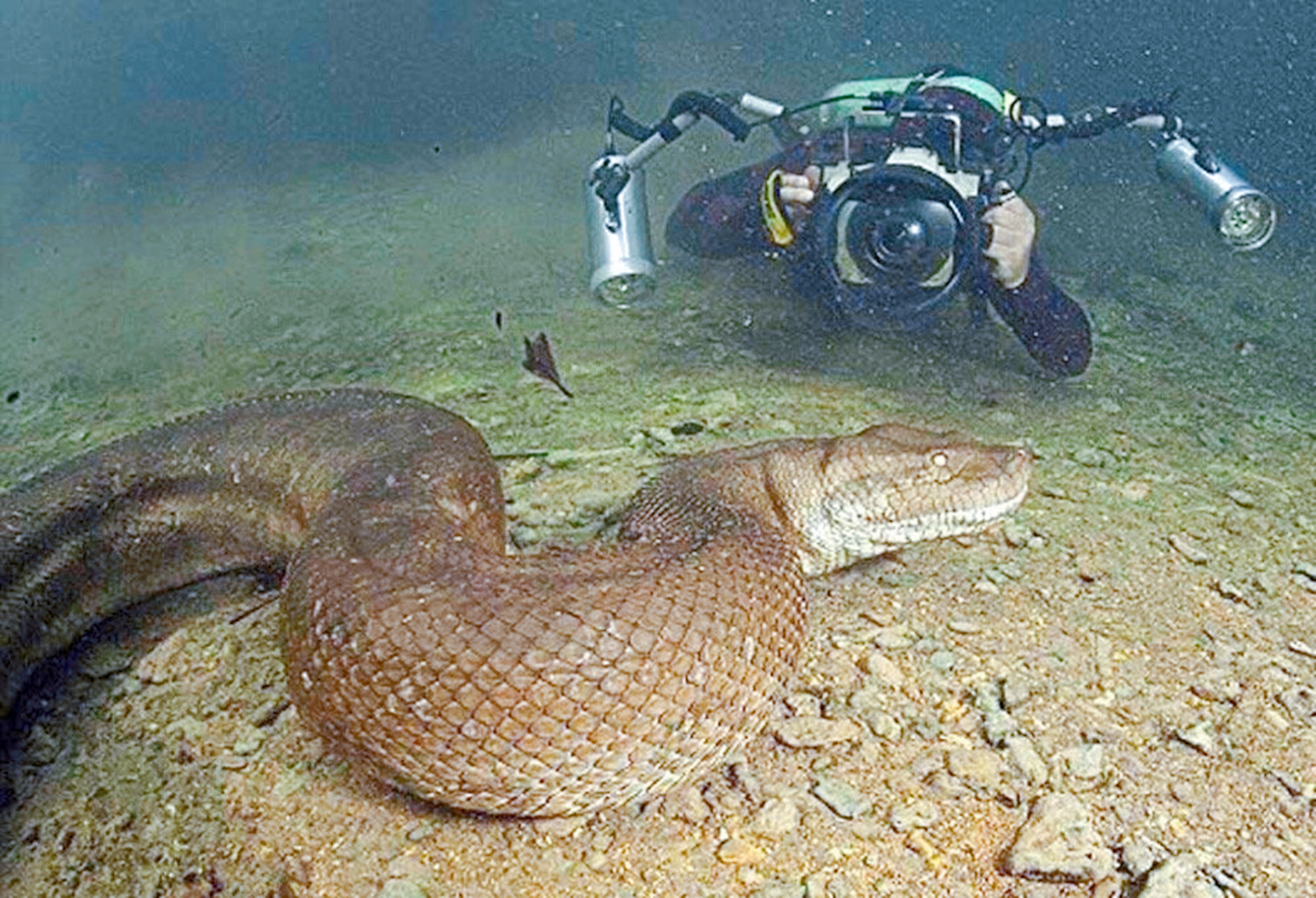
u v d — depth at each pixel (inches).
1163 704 25.7
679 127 51.5
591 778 21.1
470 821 22.5
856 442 29.6
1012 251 47.9
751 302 61.2
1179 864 20.8
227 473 33.7
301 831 22.8
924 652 27.2
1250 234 51.4
